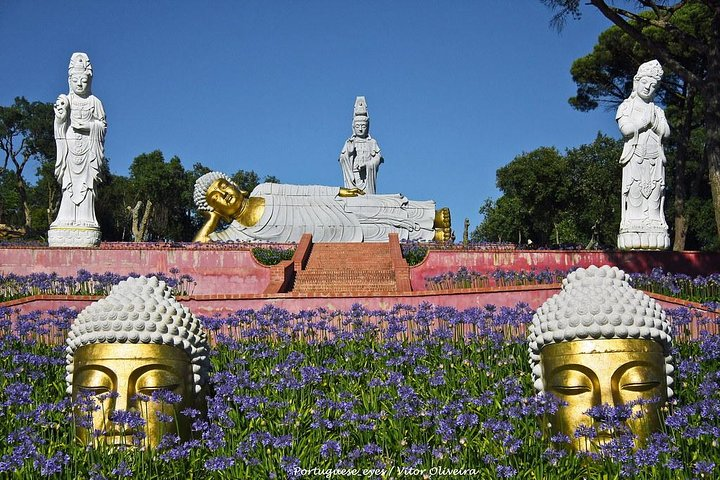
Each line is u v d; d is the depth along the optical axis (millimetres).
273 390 10789
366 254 27172
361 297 16406
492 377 11141
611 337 8477
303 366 11148
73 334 8914
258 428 9492
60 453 8023
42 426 9195
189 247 25062
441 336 12883
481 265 23922
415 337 14242
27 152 54375
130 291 8945
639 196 23016
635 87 23078
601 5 21203
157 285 9172
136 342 8672
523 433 9234
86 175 24438
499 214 47375
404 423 9539
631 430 8352
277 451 8734
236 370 11594
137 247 24531
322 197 32812
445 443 8711
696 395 10086
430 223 33000
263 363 12211
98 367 8633
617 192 44000
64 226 24234
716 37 21141
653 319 8641
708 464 7730
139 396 8539
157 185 52312
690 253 22406
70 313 14312
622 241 23109
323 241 32031
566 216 45938
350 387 11094
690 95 34625
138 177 53500
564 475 8266
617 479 8086
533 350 9078
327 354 12805
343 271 25078
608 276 8969
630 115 23016
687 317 12852
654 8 21906
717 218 21109
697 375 10531
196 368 9070
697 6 31797
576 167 44938
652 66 22875
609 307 8500
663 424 8516
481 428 9344
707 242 43344
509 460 8539
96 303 8875
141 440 8445
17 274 23125
